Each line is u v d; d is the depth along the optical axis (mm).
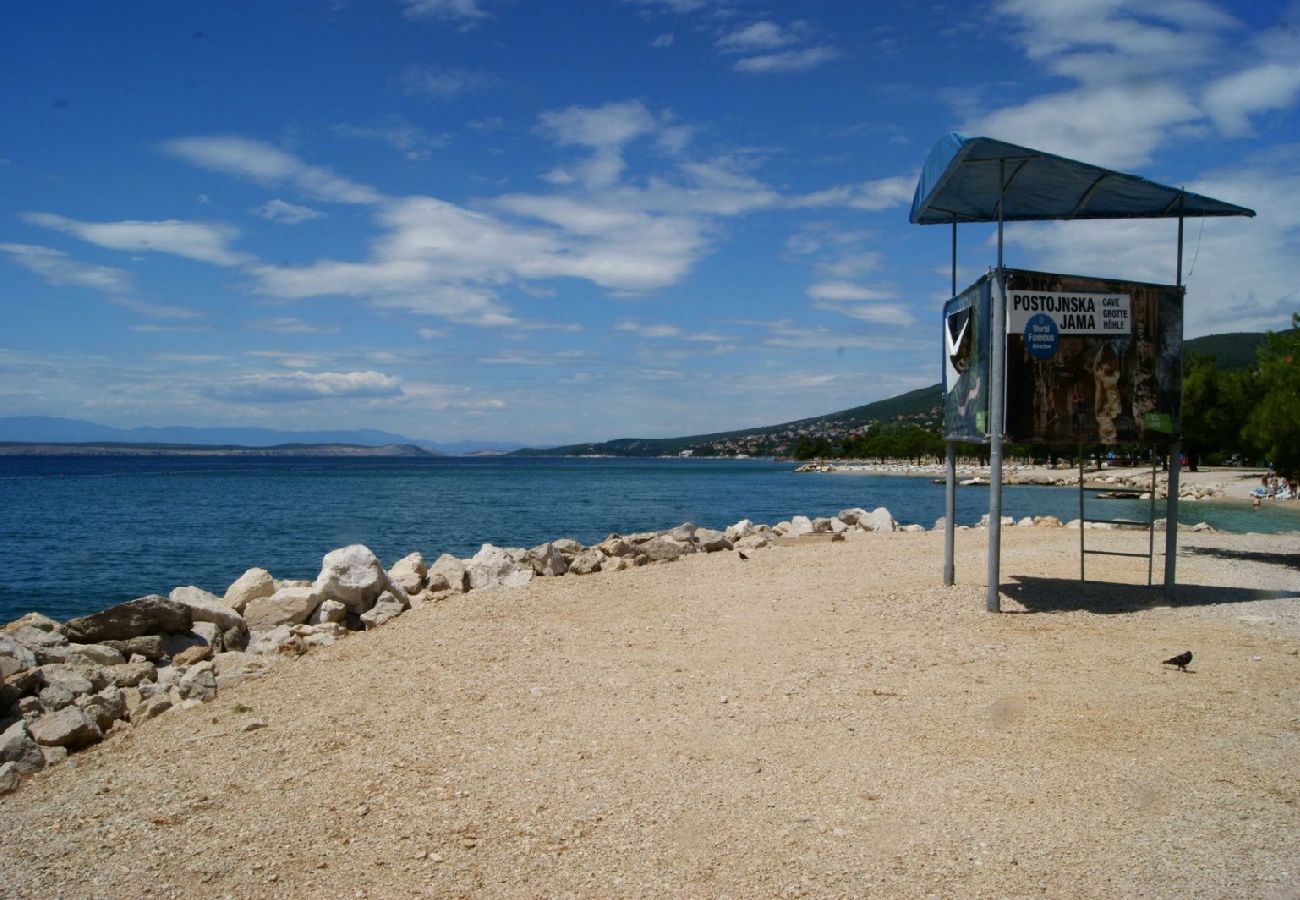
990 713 6848
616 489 83688
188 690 8789
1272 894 4188
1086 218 12609
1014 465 119750
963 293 11562
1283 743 6051
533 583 14133
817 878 4500
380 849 5020
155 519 43531
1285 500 45625
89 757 7125
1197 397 59625
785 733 6633
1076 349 10703
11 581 22891
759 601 11742
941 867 4555
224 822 5492
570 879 4590
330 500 61406
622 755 6309
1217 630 9250
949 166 10352
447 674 8750
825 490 82812
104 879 4824
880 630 9711
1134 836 4812
